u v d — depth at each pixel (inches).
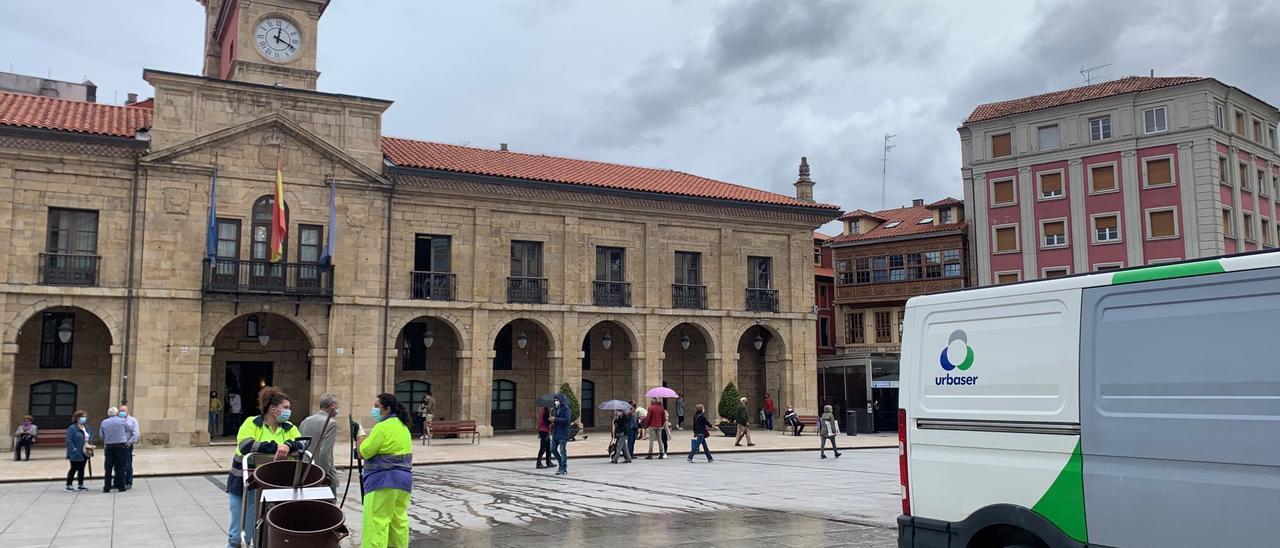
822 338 2208.4
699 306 1552.7
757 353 1710.1
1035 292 291.9
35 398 1190.3
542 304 1423.5
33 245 1117.1
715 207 1571.1
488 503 629.9
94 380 1218.6
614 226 1499.8
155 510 611.2
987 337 303.7
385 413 383.9
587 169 1606.8
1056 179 1905.8
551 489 718.5
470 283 1375.5
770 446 1232.8
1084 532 268.7
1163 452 252.1
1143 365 260.7
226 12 1386.6
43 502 657.0
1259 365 235.9
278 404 419.2
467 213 1385.3
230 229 1224.8
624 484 756.0
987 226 1980.8
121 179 1166.3
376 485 372.8
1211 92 1780.3
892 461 1013.2
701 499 647.8
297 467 352.2
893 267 2149.4
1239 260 244.1
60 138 1125.1
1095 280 276.5
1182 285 255.4
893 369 1689.2
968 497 301.9
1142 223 1792.6
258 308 1227.2
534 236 1434.5
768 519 547.2
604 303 1475.1
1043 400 284.0
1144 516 254.5
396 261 1327.5
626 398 1593.3
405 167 1316.4
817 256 2304.4
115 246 1157.1
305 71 1332.4
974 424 303.0
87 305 1136.8
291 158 1262.3
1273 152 1975.9
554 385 1421.0
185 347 1177.4
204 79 1210.0
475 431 1272.1
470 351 1362.0
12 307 1100.5
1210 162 1743.4
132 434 739.4
